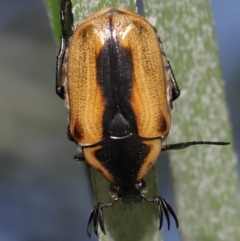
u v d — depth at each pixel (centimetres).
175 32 19
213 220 19
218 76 19
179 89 19
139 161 19
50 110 24
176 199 19
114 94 19
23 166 25
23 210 25
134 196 19
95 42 19
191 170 19
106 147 19
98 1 19
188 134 19
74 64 19
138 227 19
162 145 19
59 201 25
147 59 19
